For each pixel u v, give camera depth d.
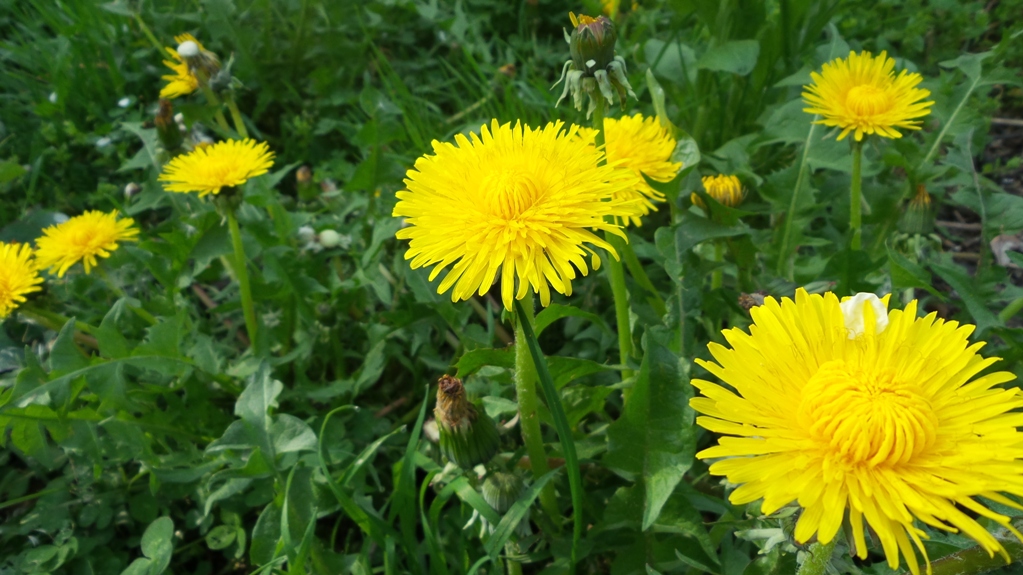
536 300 0.28
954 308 0.29
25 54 0.43
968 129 0.26
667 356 0.17
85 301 0.30
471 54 0.40
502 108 0.38
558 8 0.48
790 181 0.28
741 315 0.22
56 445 0.25
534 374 0.18
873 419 0.12
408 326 0.27
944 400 0.13
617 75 0.18
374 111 0.30
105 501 0.24
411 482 0.19
